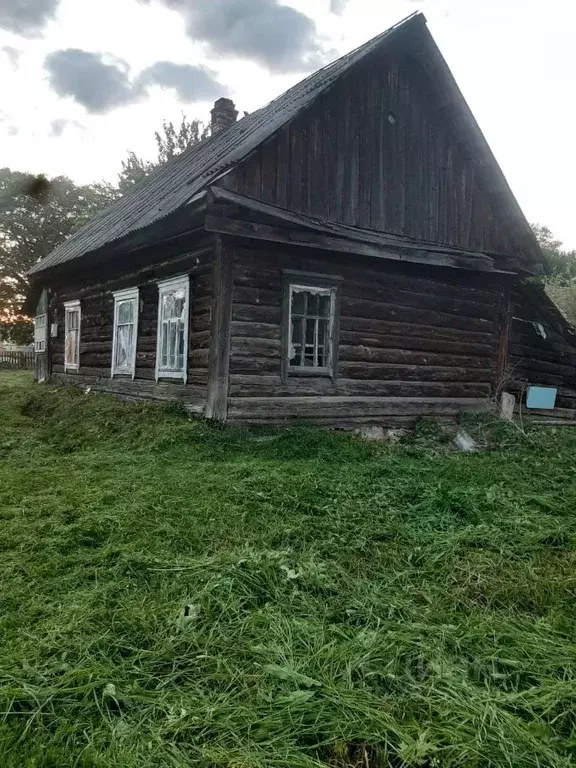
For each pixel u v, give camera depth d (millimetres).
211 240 8102
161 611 2947
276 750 1996
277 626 2828
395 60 9586
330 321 8891
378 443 8531
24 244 36188
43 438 8586
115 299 11234
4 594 3111
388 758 2012
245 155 7320
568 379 12141
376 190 9320
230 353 7852
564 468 7242
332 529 4320
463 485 5895
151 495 4828
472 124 10031
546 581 3600
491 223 11078
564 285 29328
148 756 1950
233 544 3936
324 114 8617
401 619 3047
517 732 2148
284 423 8289
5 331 38750
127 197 14758
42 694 2234
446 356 10367
